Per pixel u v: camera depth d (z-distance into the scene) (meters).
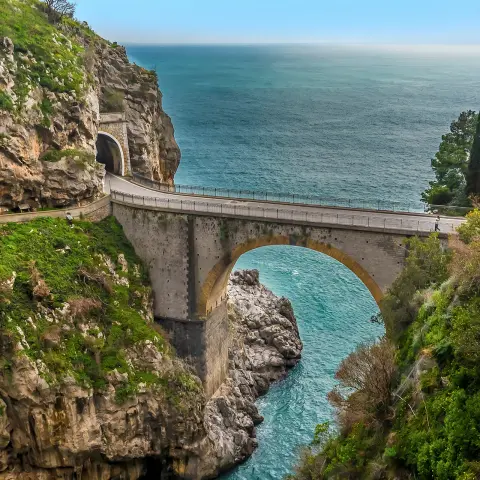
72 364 54.41
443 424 33.69
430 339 40.00
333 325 83.94
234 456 61.09
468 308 37.56
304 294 92.62
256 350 76.88
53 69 71.19
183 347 67.31
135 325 60.97
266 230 60.88
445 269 47.50
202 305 65.88
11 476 53.53
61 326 55.56
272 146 180.00
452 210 72.69
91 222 68.00
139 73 94.94
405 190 131.38
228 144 182.62
